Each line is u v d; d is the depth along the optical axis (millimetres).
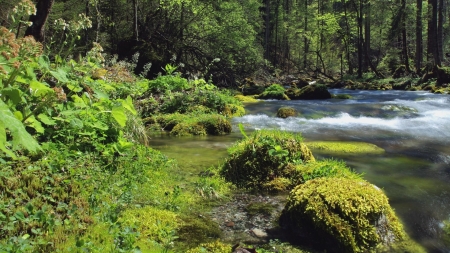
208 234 3268
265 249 3094
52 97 3602
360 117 10453
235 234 3320
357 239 3180
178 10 21797
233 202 4055
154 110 10109
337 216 3275
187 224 3412
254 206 3953
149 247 2859
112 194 3701
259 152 4832
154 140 7293
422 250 3176
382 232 3314
